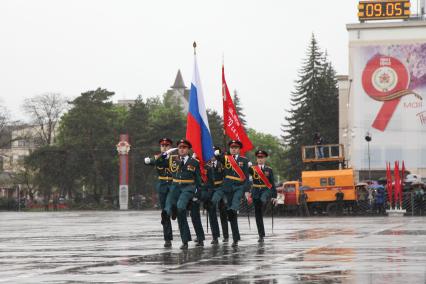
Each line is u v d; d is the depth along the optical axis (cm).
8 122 12462
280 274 1288
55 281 1252
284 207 5684
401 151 9981
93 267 1491
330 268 1380
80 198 11588
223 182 2136
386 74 10050
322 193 5734
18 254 1889
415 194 5706
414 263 1461
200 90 2281
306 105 12462
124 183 9931
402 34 10175
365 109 10081
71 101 12169
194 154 2059
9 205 10856
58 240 2531
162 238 2558
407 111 9994
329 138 12456
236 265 1472
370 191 5750
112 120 12394
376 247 1919
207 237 2511
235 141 2150
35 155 11475
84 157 11500
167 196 2072
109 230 3319
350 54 10381
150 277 1285
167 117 12756
